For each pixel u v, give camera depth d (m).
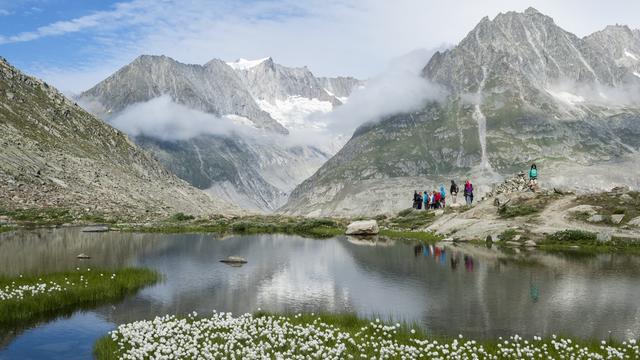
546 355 18.11
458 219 62.56
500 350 18.52
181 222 83.56
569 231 48.72
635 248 44.22
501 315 23.81
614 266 36.50
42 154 108.06
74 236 58.81
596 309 24.62
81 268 35.19
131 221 84.19
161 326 21.25
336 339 20.00
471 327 22.02
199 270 36.66
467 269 36.28
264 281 32.62
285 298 27.80
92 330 21.98
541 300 26.59
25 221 73.56
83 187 103.00
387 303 26.48
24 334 21.44
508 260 40.03
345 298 27.69
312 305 26.16
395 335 20.47
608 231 48.38
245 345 19.70
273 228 76.56
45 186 93.44
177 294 28.62
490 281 31.78
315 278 33.66
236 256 41.53
